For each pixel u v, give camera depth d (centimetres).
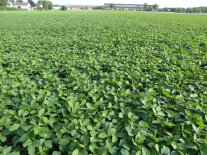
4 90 354
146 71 516
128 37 1024
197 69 495
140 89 405
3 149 211
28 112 281
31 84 397
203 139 222
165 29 1462
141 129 244
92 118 278
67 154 229
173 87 392
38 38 1069
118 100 324
